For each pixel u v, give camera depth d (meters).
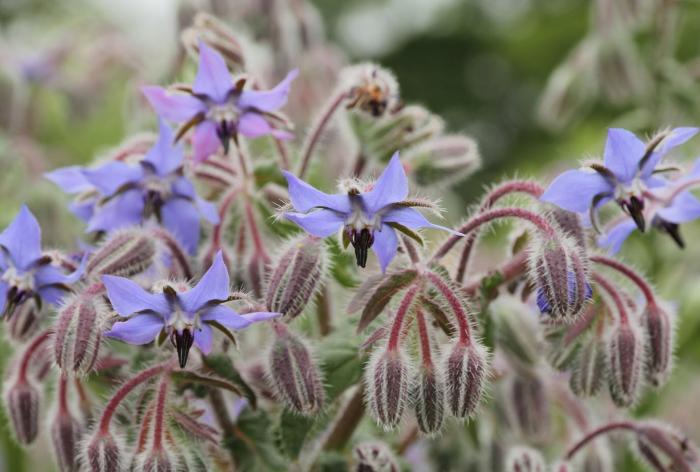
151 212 0.35
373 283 0.33
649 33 0.55
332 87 0.53
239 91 0.35
